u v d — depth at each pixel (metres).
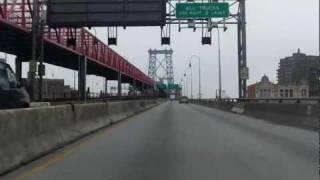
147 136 21.48
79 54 65.31
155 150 16.48
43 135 15.25
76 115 20.20
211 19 51.69
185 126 28.06
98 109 25.92
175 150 16.50
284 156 14.87
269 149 16.69
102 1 47.78
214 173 11.89
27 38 51.62
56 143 16.44
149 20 47.81
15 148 12.63
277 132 23.44
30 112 14.04
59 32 56.16
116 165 13.16
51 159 14.09
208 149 16.77
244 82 50.34
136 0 47.84
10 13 45.25
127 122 31.70
